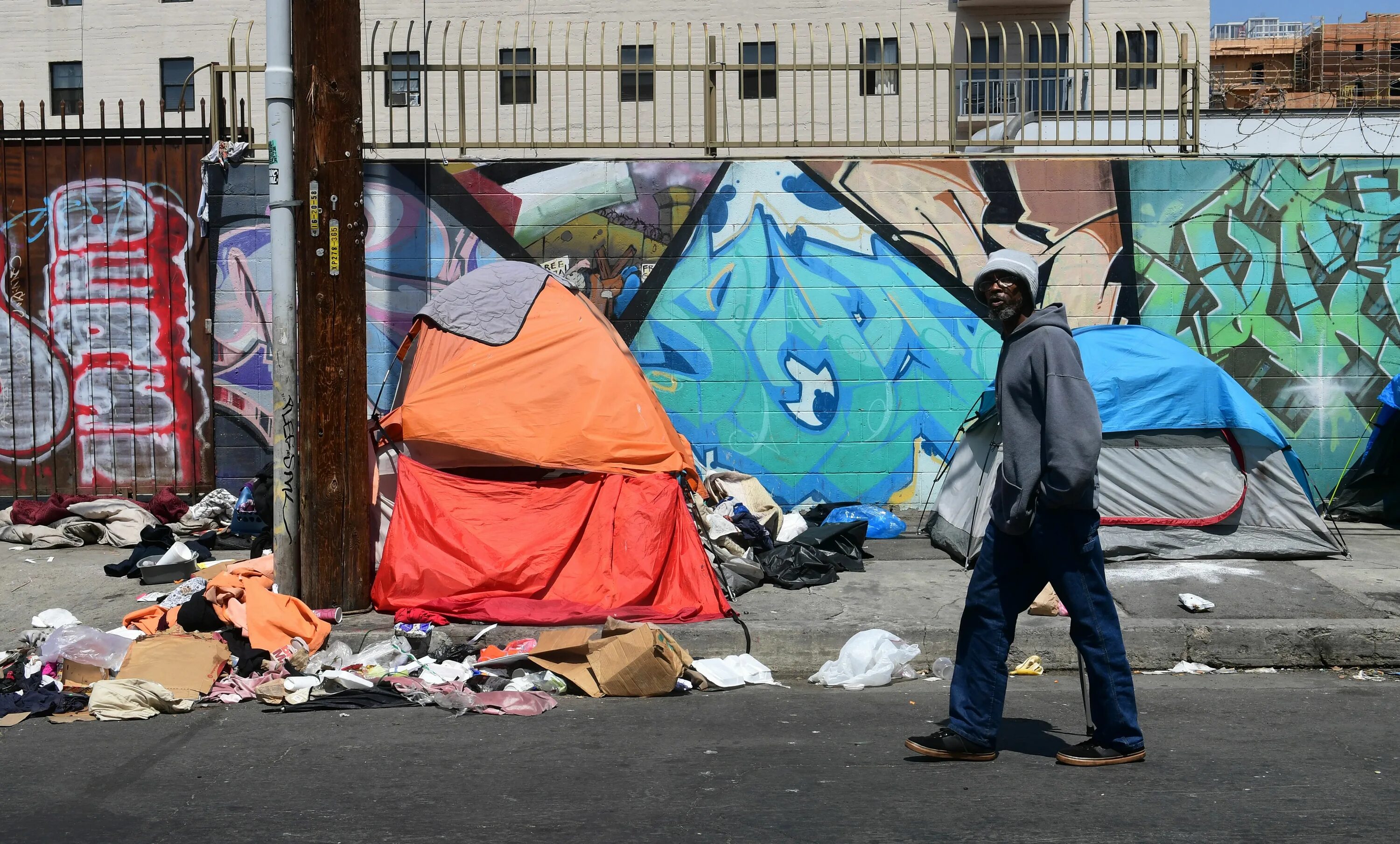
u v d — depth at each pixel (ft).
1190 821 13.04
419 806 13.67
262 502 27.91
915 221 30.58
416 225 30.25
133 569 25.45
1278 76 113.91
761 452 30.78
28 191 30.66
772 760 15.33
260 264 30.22
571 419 23.66
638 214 30.37
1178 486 26.04
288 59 21.61
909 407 30.78
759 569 23.77
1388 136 39.11
